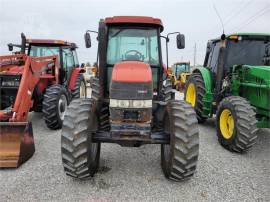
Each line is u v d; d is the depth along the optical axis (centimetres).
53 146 459
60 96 562
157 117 370
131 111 307
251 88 487
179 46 462
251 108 435
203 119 632
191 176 333
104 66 378
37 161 393
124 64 339
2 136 380
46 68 586
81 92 822
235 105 441
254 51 550
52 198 294
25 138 387
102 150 446
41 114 706
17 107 429
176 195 307
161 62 418
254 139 426
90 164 325
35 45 699
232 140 439
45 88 607
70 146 312
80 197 298
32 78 495
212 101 579
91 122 323
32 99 565
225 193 313
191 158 315
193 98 679
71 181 333
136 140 315
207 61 658
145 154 431
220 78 546
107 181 337
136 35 416
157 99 422
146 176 353
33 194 301
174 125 318
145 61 418
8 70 529
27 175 346
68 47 756
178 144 314
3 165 362
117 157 416
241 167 387
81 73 834
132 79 310
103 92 389
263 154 445
